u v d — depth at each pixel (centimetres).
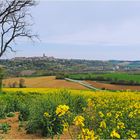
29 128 1399
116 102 2130
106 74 9381
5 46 3931
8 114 1888
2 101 2244
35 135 1366
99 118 1334
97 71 12425
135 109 1490
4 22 3925
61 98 1795
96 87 6625
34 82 7400
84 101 1975
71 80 7806
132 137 940
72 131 1254
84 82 7494
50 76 8700
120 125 1030
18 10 3941
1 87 3972
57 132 1274
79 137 865
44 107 1427
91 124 1248
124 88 6378
